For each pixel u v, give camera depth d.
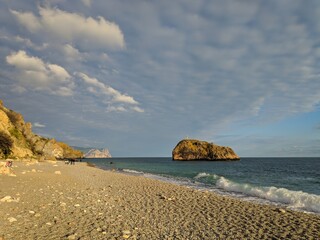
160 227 10.88
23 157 73.62
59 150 150.62
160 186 26.16
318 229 11.20
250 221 12.52
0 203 13.29
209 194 21.39
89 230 9.78
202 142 184.00
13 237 8.45
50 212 12.23
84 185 24.25
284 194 21.69
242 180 41.22
